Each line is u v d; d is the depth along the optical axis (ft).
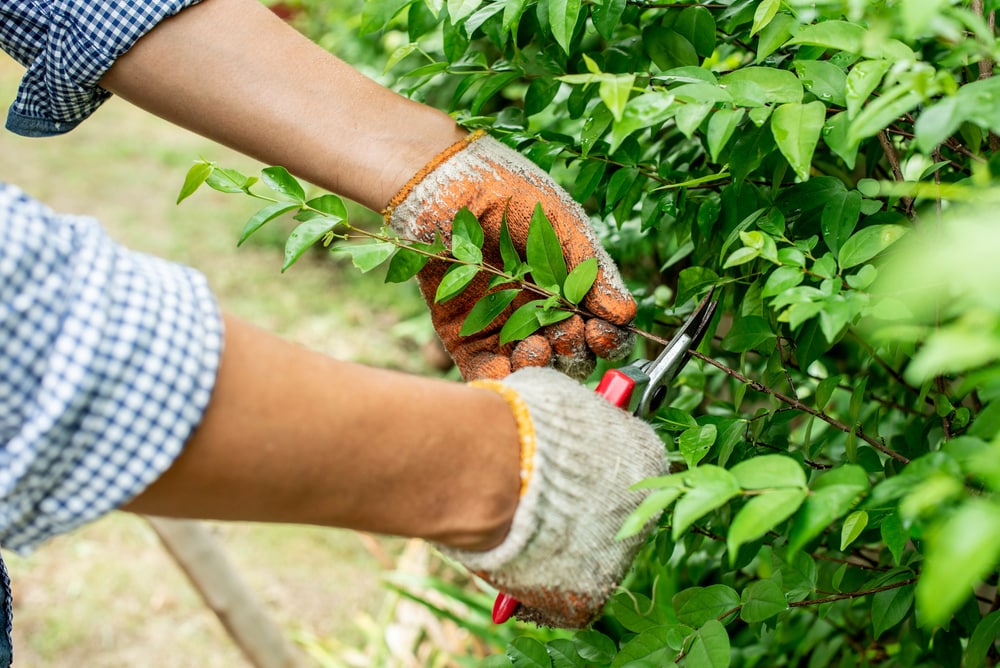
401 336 14.32
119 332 2.09
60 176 19.70
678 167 4.17
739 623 5.60
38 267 2.06
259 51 3.50
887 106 2.17
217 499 2.28
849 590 3.95
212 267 16.26
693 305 4.25
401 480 2.36
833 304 2.47
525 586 2.68
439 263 3.51
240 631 7.72
